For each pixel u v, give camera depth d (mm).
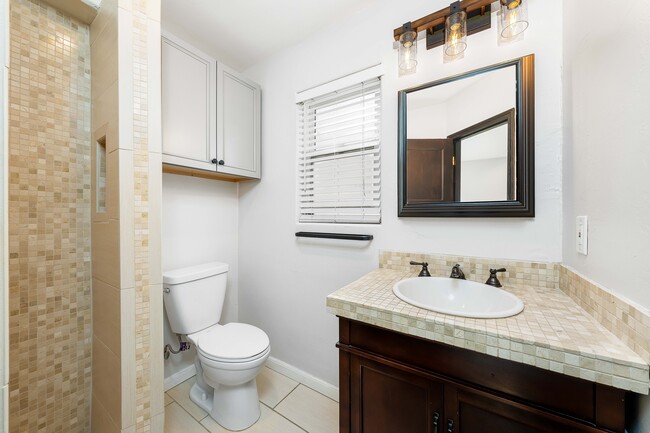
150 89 1076
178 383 1698
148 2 1080
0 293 413
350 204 1567
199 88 1514
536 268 1042
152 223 1080
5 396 417
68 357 1188
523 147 1046
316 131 1719
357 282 1134
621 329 607
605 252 694
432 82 1260
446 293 1139
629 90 599
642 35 555
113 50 1036
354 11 1487
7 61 429
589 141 790
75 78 1208
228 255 2012
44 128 1124
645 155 545
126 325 1013
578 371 572
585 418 593
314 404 1513
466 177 1179
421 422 798
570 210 924
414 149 1303
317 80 1652
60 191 1167
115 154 1024
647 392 516
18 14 1058
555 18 1005
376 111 1480
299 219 1771
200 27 1593
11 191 1047
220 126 1634
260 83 1954
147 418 1065
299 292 1746
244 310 2043
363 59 1471
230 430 1318
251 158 1850
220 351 1286
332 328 1604
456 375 741
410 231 1339
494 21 1125
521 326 695
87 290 1247
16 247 1058
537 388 643
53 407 1147
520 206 1053
